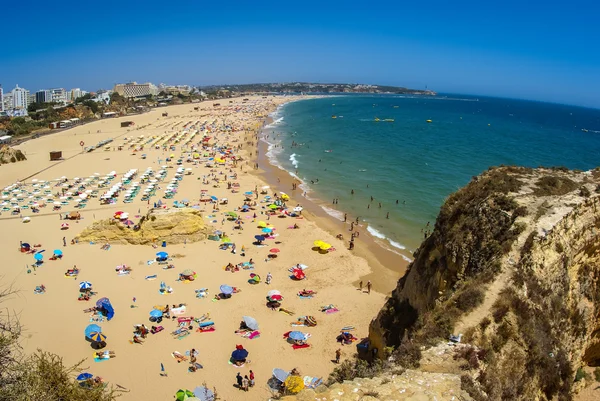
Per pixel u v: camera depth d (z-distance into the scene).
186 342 30.61
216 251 46.72
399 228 55.00
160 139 120.50
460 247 21.84
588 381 20.31
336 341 30.92
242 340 31.05
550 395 16.94
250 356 29.17
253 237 51.47
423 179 78.19
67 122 161.88
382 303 36.50
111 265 42.50
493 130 164.00
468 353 15.59
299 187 74.81
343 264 44.31
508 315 17.14
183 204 63.38
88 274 40.47
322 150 110.38
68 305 35.03
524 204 21.53
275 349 29.98
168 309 34.47
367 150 109.62
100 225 48.25
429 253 24.45
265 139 128.25
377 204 64.62
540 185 23.61
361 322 33.56
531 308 17.72
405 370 15.10
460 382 14.14
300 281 40.47
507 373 15.55
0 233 51.00
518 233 19.84
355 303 36.50
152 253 45.56
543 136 149.25
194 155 98.88
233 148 111.44
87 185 74.25
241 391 25.70
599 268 21.72
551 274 18.95
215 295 37.31
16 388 10.34
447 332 16.86
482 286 18.34
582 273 20.80
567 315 18.80
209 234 50.19
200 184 75.75
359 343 30.45
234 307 35.50
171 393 25.52
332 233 53.25
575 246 20.36
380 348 25.19
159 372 27.41
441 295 21.16
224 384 26.34
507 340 16.62
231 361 28.61
